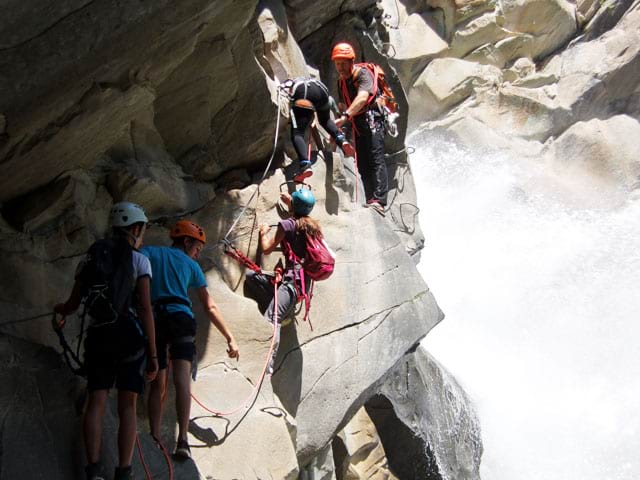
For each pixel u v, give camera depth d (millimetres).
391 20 18141
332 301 7156
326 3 9234
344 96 8656
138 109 5812
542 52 19156
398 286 7801
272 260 6922
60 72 4855
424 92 18203
